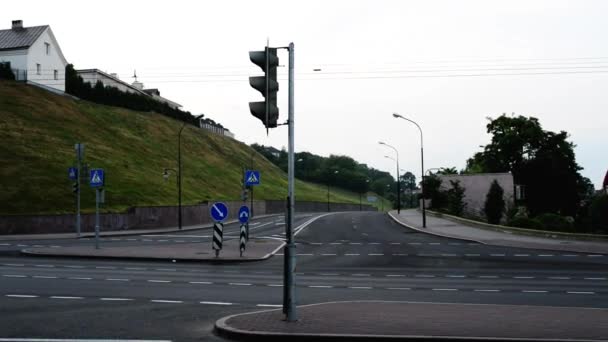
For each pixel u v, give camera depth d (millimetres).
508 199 64688
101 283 15445
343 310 10531
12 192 47531
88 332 8953
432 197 65438
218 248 22844
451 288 14969
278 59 9625
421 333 8461
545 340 8078
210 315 10625
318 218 63156
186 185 70938
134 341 8320
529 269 20125
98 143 68625
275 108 9523
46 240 34938
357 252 26828
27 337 8539
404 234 39219
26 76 73562
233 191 82250
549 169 72062
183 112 108188
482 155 77125
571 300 12828
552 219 44594
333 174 170500
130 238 36844
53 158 57031
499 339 8117
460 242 32469
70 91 82438
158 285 15125
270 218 67125
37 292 13539
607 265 21312
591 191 76875
